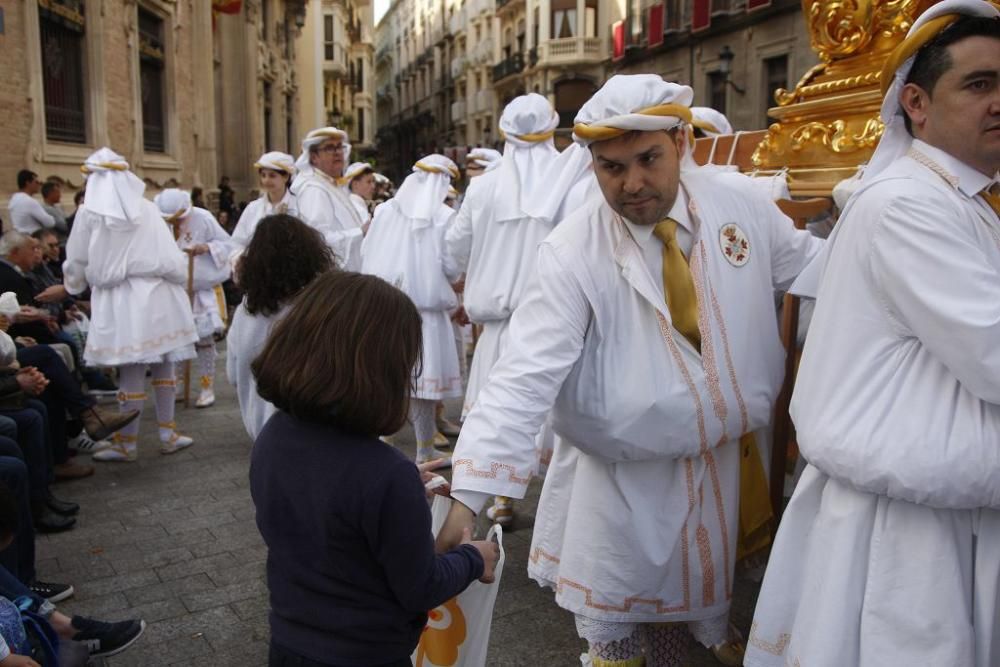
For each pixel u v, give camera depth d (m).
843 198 2.69
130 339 5.14
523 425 1.95
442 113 58.34
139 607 3.38
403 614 1.68
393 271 4.97
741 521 2.37
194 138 16.52
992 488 1.57
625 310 2.08
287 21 29.31
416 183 5.07
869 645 1.69
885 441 1.62
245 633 3.19
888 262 1.62
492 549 1.90
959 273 1.55
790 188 3.23
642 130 1.94
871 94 2.96
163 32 14.51
